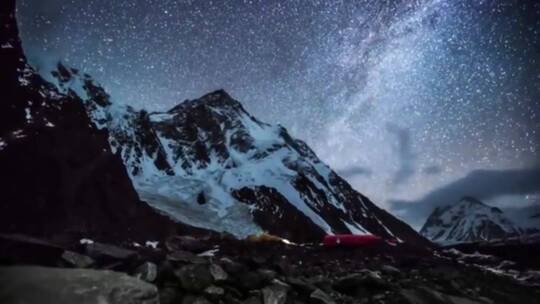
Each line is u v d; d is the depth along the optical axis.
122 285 5.08
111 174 34.53
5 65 29.45
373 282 8.55
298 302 6.96
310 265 10.96
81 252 7.11
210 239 12.48
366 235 18.36
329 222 100.50
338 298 7.87
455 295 10.22
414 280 10.46
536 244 22.44
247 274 7.10
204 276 6.48
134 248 8.86
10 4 30.06
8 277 4.70
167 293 5.93
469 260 20.45
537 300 11.59
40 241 6.54
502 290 12.09
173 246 9.63
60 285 4.72
